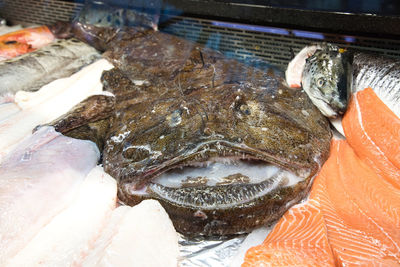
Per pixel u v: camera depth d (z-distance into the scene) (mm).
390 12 651
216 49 789
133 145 487
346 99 551
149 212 435
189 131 462
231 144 438
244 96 508
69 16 934
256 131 464
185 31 813
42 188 440
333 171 505
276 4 714
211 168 480
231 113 476
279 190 450
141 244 408
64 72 756
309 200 474
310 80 575
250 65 681
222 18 761
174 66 669
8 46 812
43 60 748
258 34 741
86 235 425
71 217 439
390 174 496
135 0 816
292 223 454
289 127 490
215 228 453
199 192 446
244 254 446
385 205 461
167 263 420
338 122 578
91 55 811
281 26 717
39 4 951
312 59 590
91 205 452
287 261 402
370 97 558
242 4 729
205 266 457
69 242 412
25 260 393
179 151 442
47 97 635
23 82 698
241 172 472
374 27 658
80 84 652
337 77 556
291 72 620
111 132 542
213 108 483
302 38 714
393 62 601
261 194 444
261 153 445
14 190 425
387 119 527
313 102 577
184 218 449
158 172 449
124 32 794
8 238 396
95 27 815
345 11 667
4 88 674
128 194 466
